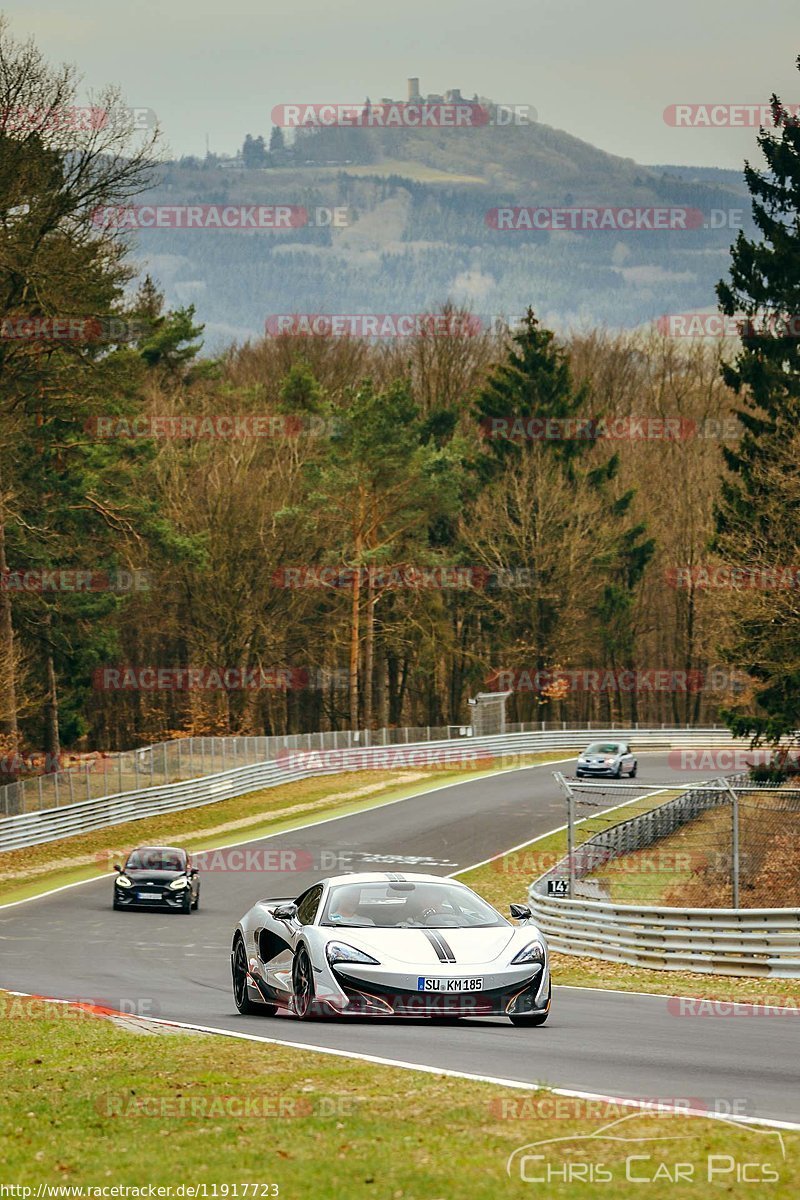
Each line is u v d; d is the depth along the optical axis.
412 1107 30.25
